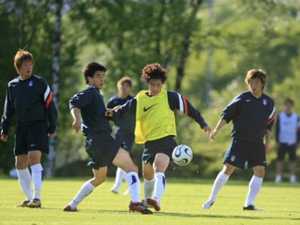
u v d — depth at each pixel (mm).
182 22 105375
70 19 104000
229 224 28906
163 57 110188
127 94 52438
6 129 36781
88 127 33250
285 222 30297
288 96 143250
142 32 105375
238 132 38438
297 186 69062
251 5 112250
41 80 36062
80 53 106125
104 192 53219
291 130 82125
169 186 65938
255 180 38656
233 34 111062
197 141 109250
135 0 107688
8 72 99625
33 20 101375
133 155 96938
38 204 35719
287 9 115812
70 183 65750
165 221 29391
